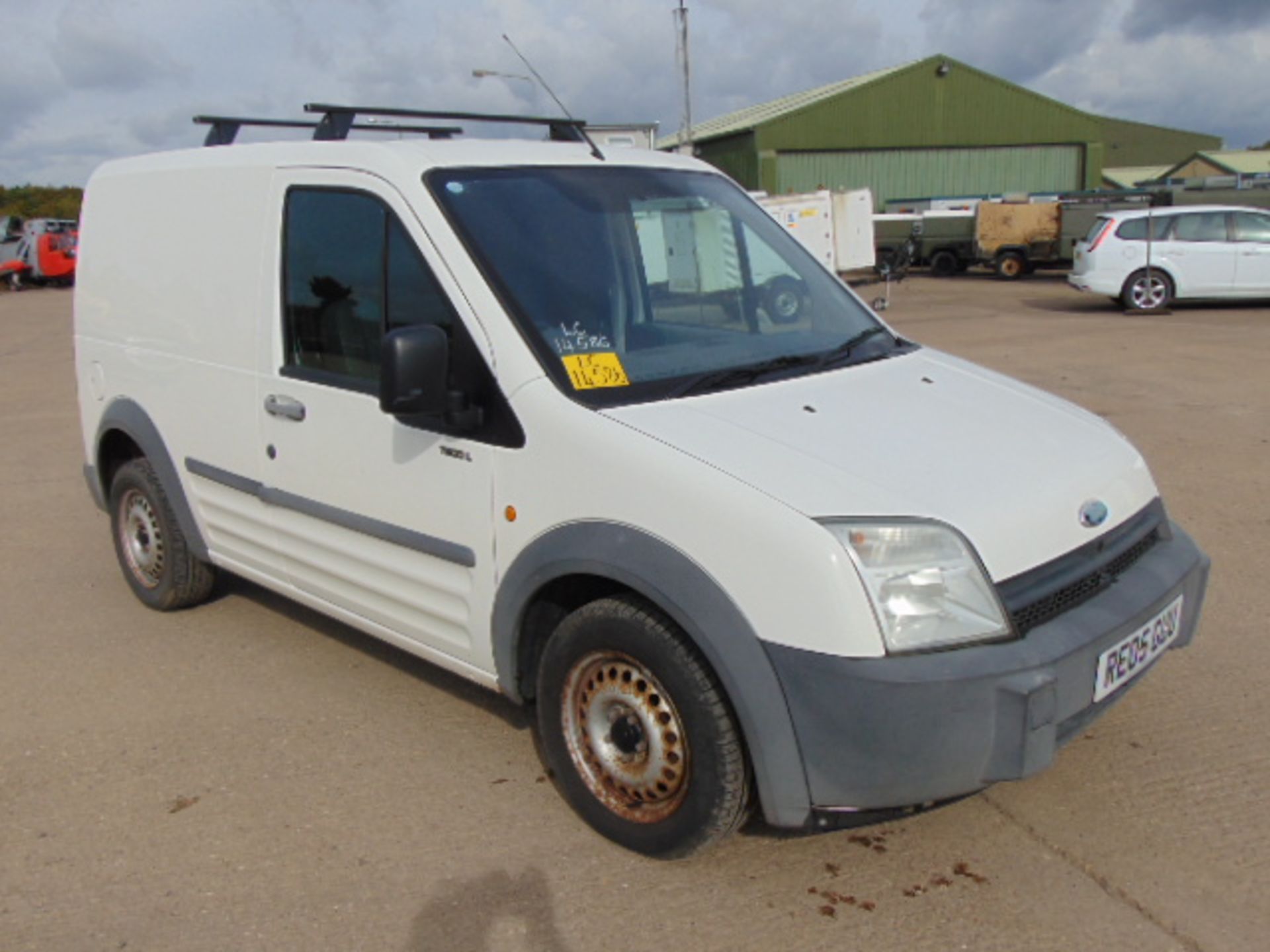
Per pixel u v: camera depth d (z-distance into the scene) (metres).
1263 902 2.89
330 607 4.03
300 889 3.08
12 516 7.12
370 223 3.58
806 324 3.89
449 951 2.82
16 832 3.41
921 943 2.78
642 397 3.14
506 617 3.25
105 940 2.89
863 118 38.94
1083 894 2.95
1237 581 5.16
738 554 2.69
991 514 2.78
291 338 3.92
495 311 3.22
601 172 3.85
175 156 4.59
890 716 2.57
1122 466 3.28
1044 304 20.56
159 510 4.88
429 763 3.76
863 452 2.93
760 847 3.21
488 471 3.22
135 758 3.85
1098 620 2.84
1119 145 53.03
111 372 4.94
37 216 59.25
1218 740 3.71
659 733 2.99
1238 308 18.02
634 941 2.83
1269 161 43.22
